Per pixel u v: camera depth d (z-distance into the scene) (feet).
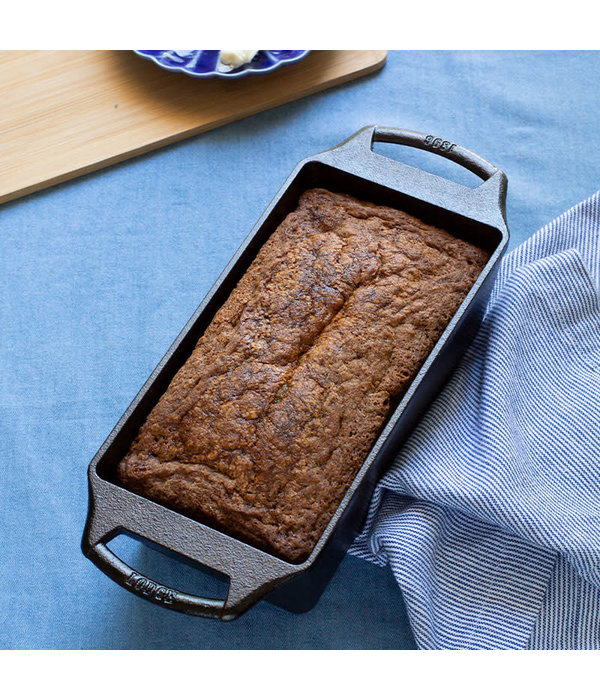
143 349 2.66
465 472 2.32
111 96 2.91
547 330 2.48
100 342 2.68
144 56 2.85
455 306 2.36
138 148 2.85
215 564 2.12
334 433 2.24
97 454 2.21
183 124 2.87
